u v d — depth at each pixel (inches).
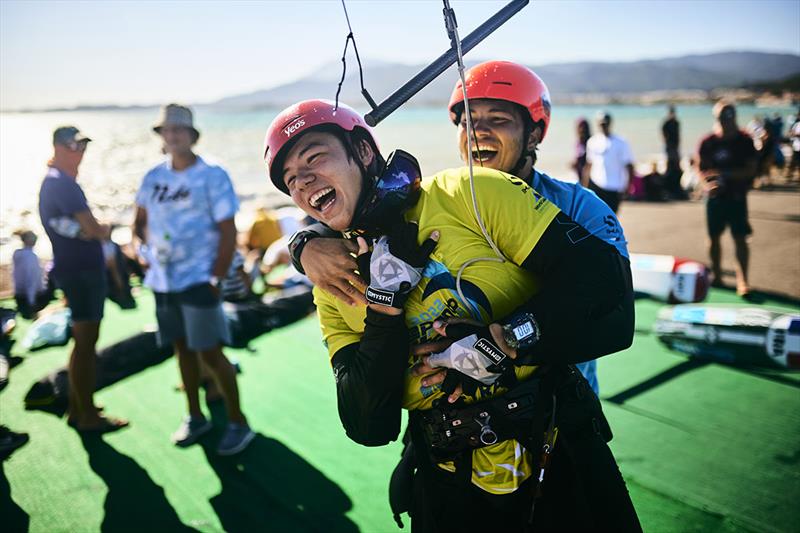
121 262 258.1
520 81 69.5
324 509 111.8
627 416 138.3
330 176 53.4
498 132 69.9
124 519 112.8
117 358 179.3
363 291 53.7
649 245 309.0
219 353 131.1
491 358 49.1
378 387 51.6
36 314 244.1
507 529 54.9
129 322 230.2
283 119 54.2
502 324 49.8
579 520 54.5
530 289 54.0
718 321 163.2
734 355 160.6
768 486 109.3
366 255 52.7
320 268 54.7
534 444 51.8
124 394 166.6
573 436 55.7
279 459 129.6
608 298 49.5
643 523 101.3
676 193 470.6
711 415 136.7
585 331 48.9
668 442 126.2
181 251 125.5
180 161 127.2
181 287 126.2
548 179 72.0
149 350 185.9
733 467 115.9
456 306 51.8
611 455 57.5
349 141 54.7
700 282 203.5
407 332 51.6
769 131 504.7
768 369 157.5
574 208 65.9
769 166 499.5
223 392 132.3
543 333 49.2
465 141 73.2
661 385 153.0
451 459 55.0
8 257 331.9
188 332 127.7
